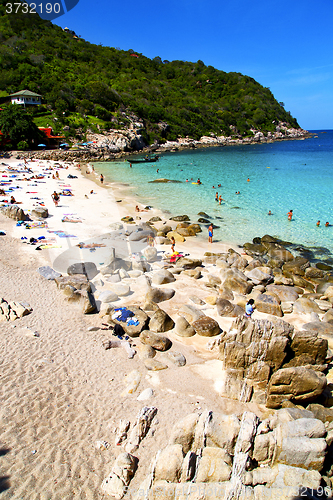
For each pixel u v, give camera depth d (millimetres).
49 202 30203
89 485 6184
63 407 7875
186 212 29781
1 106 75250
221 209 30891
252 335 9258
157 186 41594
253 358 9023
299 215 28797
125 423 7527
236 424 6531
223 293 14641
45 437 7016
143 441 7203
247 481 5875
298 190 38375
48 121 77750
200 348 11141
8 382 8305
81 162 65062
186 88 143875
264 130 139250
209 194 36969
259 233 24734
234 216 28766
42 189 35938
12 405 7617
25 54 96750
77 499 5895
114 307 12938
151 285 15500
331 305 14664
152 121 101750
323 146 111562
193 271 16859
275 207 31312
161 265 17984
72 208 28875
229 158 74188
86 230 22703
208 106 131375
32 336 10422
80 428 7406
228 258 19109
